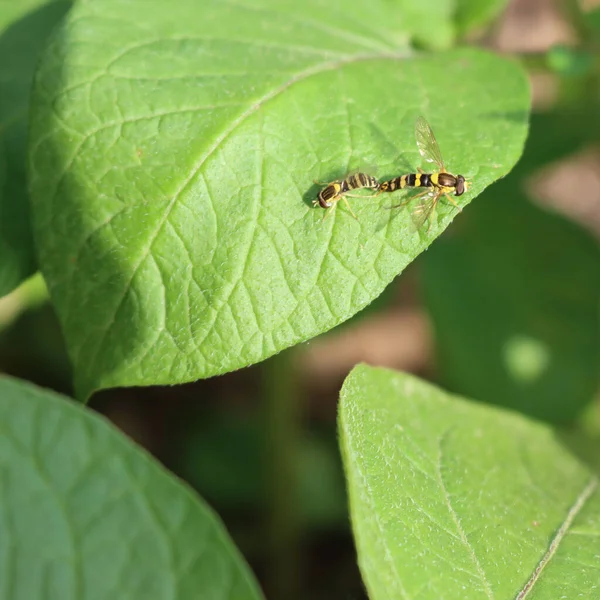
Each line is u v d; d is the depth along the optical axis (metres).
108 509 0.21
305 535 0.31
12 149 0.24
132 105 0.23
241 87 0.23
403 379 0.24
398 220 0.23
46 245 0.23
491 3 0.27
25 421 0.21
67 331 0.23
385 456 0.22
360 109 0.24
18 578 0.20
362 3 0.26
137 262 0.23
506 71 0.25
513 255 0.30
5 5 0.26
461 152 0.23
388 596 0.21
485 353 0.29
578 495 0.24
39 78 0.23
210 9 0.24
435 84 0.24
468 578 0.22
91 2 0.24
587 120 0.30
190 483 0.31
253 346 0.22
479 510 0.23
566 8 0.29
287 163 0.23
